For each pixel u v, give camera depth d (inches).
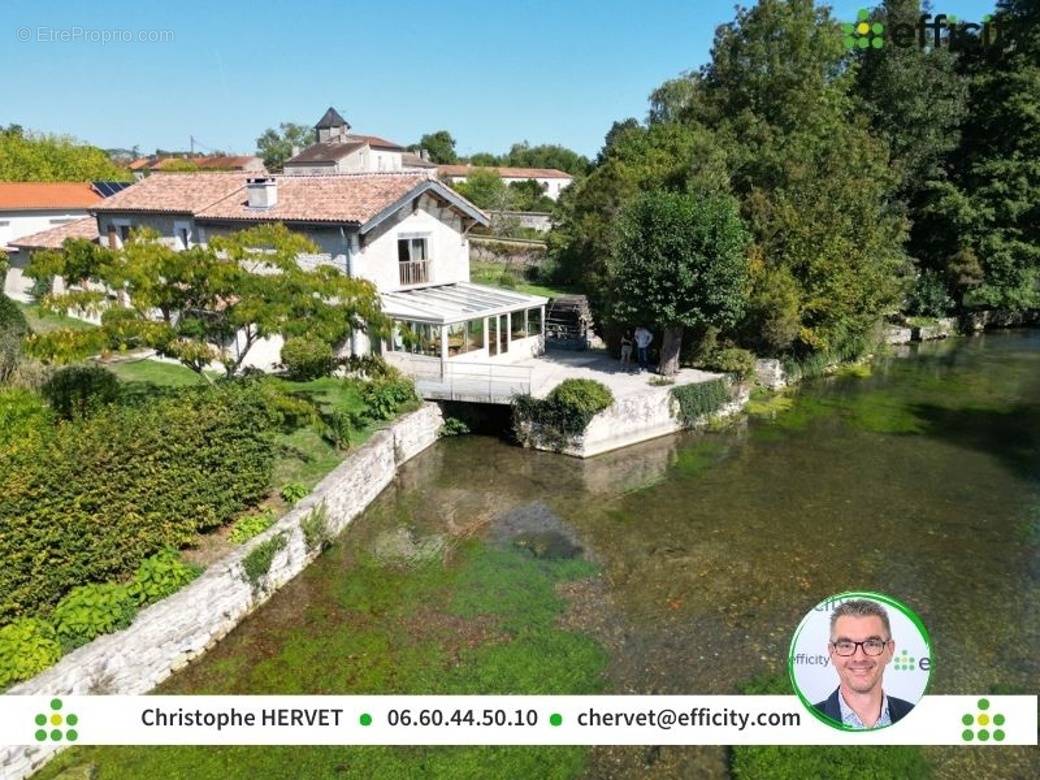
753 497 893.2
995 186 1911.9
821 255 1354.6
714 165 1566.2
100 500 534.3
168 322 805.2
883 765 461.4
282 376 1151.6
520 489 918.4
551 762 463.2
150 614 528.7
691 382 1177.4
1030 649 584.7
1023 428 1173.1
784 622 619.5
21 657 459.2
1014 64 1979.6
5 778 431.8
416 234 1274.6
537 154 5831.7
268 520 677.9
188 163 4229.8
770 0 2063.2
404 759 465.4
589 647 580.4
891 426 1181.7
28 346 695.1
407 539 773.3
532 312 1374.3
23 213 2266.2
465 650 576.4
